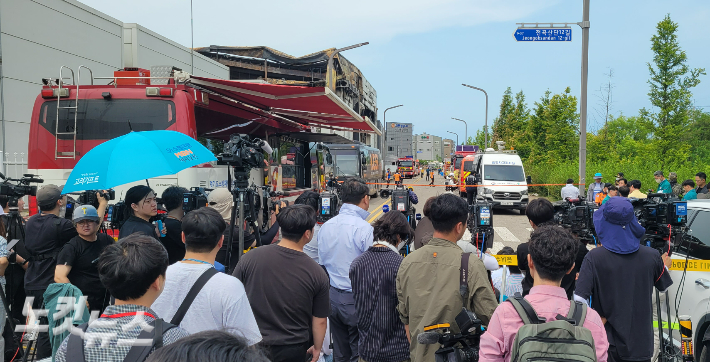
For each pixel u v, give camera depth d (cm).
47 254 430
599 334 211
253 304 306
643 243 450
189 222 254
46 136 686
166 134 389
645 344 308
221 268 365
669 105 2231
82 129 686
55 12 1434
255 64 4256
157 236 414
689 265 477
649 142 2433
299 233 318
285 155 1241
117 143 368
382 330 340
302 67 4366
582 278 320
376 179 3269
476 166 2238
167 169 358
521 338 192
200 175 685
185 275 242
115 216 441
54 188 452
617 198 319
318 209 498
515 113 4081
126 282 182
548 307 216
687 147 2262
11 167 902
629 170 2161
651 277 314
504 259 450
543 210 381
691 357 376
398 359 339
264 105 936
